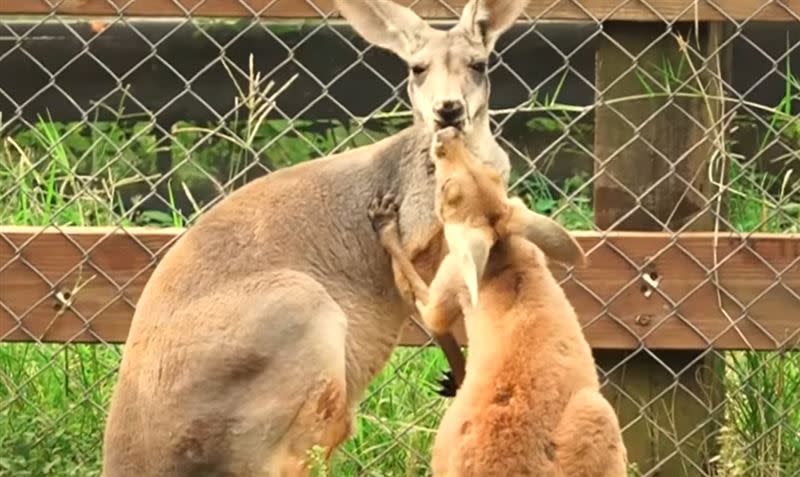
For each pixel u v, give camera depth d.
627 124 1.99
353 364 1.92
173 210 2.27
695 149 1.99
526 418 1.60
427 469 2.02
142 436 1.81
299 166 1.95
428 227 1.90
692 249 1.97
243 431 1.80
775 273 1.97
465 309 1.72
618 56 1.99
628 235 1.97
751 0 1.96
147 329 1.83
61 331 1.99
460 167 1.74
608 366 2.01
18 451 1.97
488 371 1.63
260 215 1.89
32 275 1.99
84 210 2.27
